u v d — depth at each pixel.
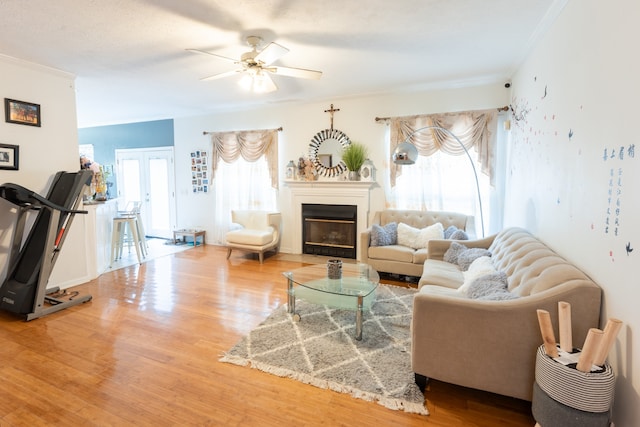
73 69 3.64
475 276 2.55
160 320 2.98
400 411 1.85
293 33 2.79
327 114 5.18
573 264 2.06
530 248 2.43
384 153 4.88
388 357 2.37
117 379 2.12
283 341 2.60
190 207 6.54
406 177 4.71
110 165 7.25
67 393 1.98
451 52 3.28
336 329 2.80
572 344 1.66
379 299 3.48
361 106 4.95
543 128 2.73
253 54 2.72
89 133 7.42
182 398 1.94
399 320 2.98
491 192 4.33
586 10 1.93
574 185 2.06
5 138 3.24
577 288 1.66
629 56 1.46
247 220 5.65
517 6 2.38
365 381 2.10
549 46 2.61
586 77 1.92
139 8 2.34
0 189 2.97
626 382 1.45
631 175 1.43
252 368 2.25
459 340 1.84
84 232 4.00
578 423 1.36
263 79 3.10
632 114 1.43
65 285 3.79
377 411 1.85
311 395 1.98
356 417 1.81
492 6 2.38
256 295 3.62
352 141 5.05
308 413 1.83
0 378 2.12
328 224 5.41
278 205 5.71
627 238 1.45
